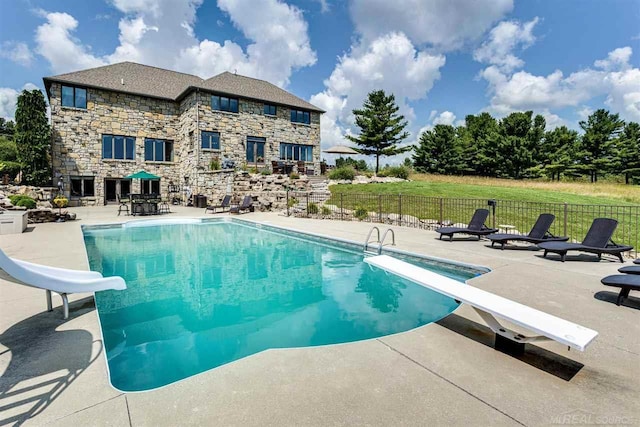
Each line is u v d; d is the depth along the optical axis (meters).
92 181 22.31
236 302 5.55
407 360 2.92
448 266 6.99
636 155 38.53
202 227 14.05
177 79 27.25
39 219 13.17
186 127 24.36
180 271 7.46
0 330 3.49
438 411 2.23
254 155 26.06
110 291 6.10
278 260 8.42
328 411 2.23
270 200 19.39
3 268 3.03
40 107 20.39
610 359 2.93
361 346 3.19
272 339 4.22
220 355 3.80
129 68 25.80
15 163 22.27
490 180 28.58
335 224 13.16
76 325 3.61
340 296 5.83
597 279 5.43
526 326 2.67
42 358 2.92
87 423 2.11
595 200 16.91
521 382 2.58
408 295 5.87
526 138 40.34
